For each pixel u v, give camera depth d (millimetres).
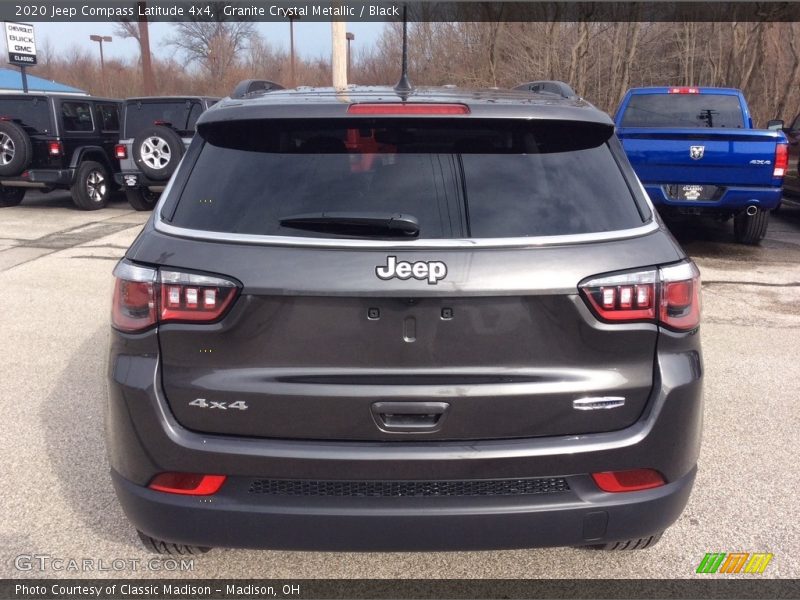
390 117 2365
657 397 2291
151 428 2246
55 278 7672
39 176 12578
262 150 2441
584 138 2531
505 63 23828
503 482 2248
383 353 2209
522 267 2193
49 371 5027
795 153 11773
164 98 12719
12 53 17984
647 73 25156
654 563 2939
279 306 2186
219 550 2992
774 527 3178
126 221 11805
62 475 3580
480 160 2396
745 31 23484
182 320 2217
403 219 2217
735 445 3965
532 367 2238
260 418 2225
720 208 8438
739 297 7031
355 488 2234
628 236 2312
